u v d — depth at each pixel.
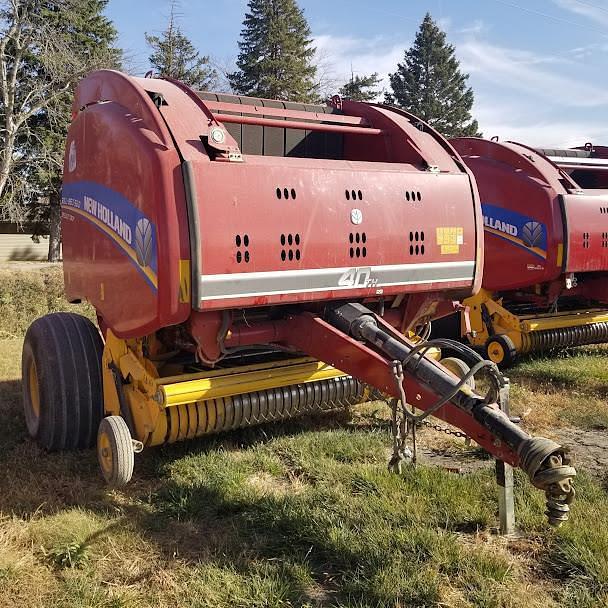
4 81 22.38
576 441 5.23
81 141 4.64
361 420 5.60
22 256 34.31
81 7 25.92
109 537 3.54
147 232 3.79
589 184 9.62
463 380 3.24
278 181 3.97
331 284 4.16
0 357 8.60
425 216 4.62
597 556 3.28
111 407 4.70
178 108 4.05
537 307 8.71
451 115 55.69
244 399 4.59
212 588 3.10
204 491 4.11
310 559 3.36
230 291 3.78
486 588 3.06
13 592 3.08
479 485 4.11
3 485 4.23
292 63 42.62
